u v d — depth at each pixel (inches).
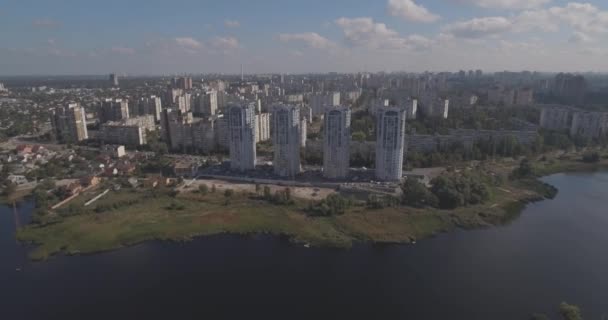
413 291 5930.1
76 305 5590.6
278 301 5703.7
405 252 7194.9
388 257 7012.8
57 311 5452.8
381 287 6043.3
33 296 5812.0
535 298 5703.7
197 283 6195.9
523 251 7140.8
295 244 7554.1
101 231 7834.6
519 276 6294.3
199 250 7332.7
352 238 7711.6
